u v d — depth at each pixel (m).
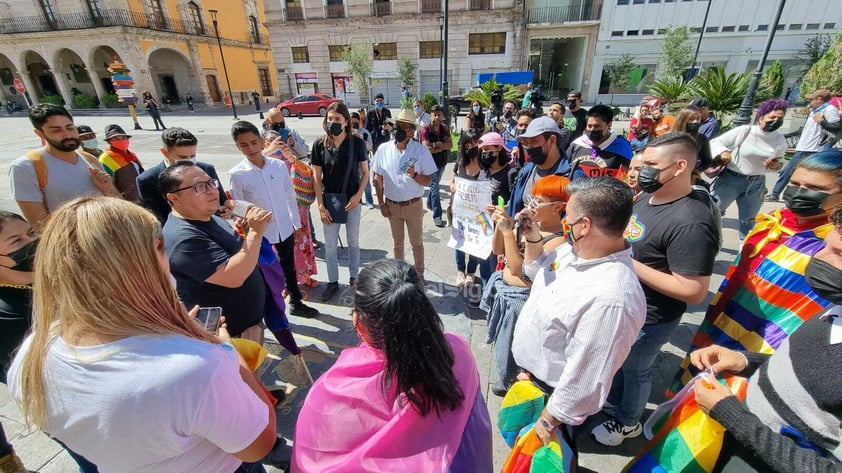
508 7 25.27
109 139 3.62
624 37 24.62
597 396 1.34
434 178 5.52
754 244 1.80
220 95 31.97
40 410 0.86
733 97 8.34
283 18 28.59
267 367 2.76
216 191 1.87
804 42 22.89
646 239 1.76
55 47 25.94
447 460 1.02
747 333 1.79
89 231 0.80
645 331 1.83
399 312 0.99
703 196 1.72
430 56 27.69
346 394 1.07
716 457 1.23
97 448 0.85
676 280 1.62
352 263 3.71
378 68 28.66
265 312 2.43
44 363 0.84
